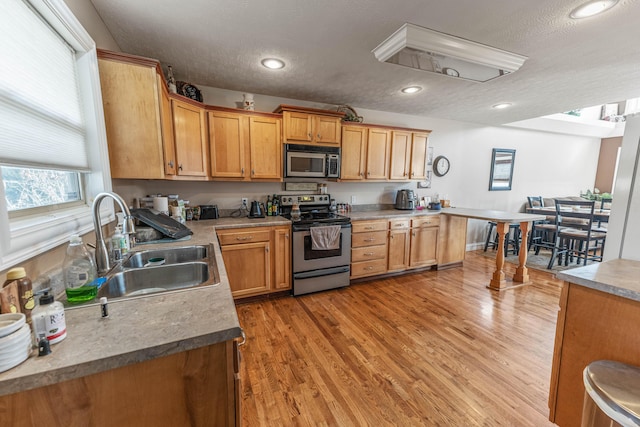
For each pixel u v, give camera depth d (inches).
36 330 25.8
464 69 87.6
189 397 29.6
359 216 130.0
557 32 72.5
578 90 117.3
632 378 36.8
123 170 67.2
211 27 71.5
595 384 36.2
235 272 105.2
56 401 24.9
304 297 115.6
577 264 163.8
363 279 135.0
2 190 31.4
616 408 32.3
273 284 112.8
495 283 125.2
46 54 44.4
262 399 61.7
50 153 44.9
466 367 72.5
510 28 70.8
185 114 91.9
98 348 26.4
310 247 116.0
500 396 62.8
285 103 131.2
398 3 61.5
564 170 235.9
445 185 183.2
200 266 56.4
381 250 134.3
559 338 50.8
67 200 53.3
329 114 124.3
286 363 73.7
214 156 106.2
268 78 106.4
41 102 42.6
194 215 113.2
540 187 225.1
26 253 34.7
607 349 44.1
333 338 85.3
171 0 60.3
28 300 29.4
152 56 88.2
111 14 65.5
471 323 94.7
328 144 126.8
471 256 182.7
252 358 75.7
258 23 69.7
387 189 163.8
